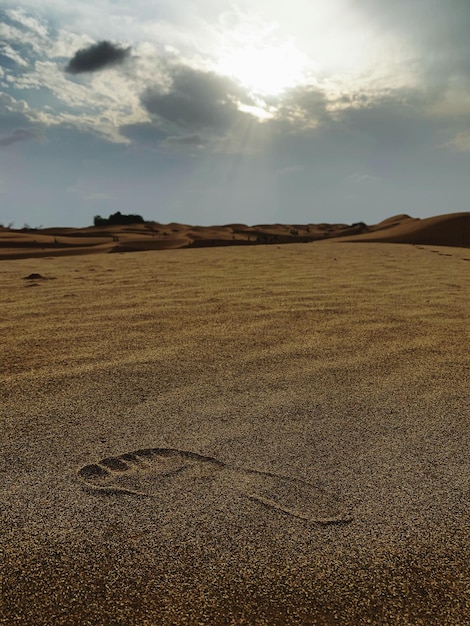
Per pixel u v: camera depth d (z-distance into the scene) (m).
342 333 3.76
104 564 1.34
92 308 4.70
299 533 1.47
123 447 1.96
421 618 1.19
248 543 1.43
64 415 2.25
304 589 1.27
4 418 2.21
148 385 2.63
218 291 5.72
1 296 5.47
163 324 4.02
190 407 2.36
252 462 1.87
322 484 1.73
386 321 4.17
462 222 35.34
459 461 1.89
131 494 1.66
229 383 2.68
